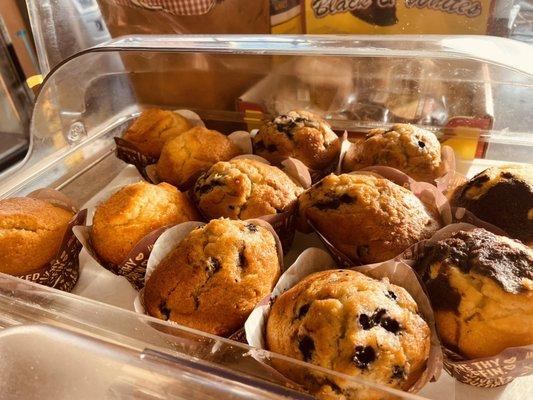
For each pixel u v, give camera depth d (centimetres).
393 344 17
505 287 18
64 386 15
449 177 28
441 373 20
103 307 19
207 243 22
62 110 36
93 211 31
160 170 32
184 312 21
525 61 27
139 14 39
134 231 24
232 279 21
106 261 25
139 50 33
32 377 15
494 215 24
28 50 54
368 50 29
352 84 33
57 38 46
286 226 26
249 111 38
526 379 20
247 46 31
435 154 28
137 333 18
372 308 17
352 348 16
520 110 30
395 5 35
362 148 29
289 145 31
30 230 25
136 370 15
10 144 52
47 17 45
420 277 20
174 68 37
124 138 35
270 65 34
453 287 19
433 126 32
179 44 32
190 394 14
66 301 19
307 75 34
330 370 15
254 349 16
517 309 18
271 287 21
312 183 32
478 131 31
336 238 24
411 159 28
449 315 19
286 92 36
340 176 25
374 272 21
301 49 30
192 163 31
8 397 15
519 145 30
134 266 24
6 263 24
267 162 30
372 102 34
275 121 32
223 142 32
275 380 16
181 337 17
